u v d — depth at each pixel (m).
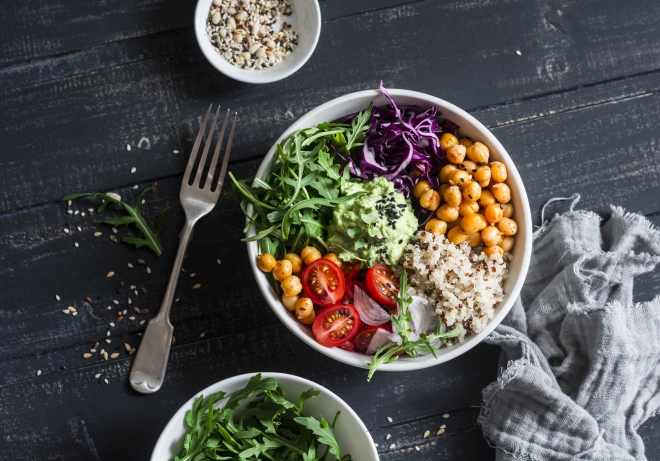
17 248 0.92
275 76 0.89
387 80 0.93
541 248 0.92
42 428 0.91
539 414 0.89
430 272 0.85
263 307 0.92
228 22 0.91
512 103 0.93
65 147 0.92
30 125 0.92
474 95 0.93
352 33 0.93
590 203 0.93
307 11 0.91
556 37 0.93
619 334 0.88
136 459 0.90
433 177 0.88
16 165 0.92
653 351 0.89
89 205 0.92
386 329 0.85
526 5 0.93
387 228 0.84
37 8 0.92
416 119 0.87
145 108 0.92
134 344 0.91
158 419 0.91
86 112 0.92
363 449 0.85
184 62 0.92
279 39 0.91
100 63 0.92
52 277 0.92
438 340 0.85
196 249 0.92
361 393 0.91
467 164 0.87
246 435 0.84
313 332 0.85
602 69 0.93
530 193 0.93
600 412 0.89
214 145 0.92
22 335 0.91
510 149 0.93
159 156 0.92
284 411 0.85
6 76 0.92
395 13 0.93
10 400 0.91
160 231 0.92
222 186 0.92
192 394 0.91
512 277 0.86
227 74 0.90
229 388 0.84
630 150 0.93
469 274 0.85
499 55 0.93
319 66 0.93
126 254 0.92
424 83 0.93
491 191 0.87
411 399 0.92
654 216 0.93
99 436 0.91
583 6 0.94
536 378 0.88
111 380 0.91
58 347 0.91
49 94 0.92
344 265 0.86
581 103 0.93
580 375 0.90
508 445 0.89
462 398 0.92
